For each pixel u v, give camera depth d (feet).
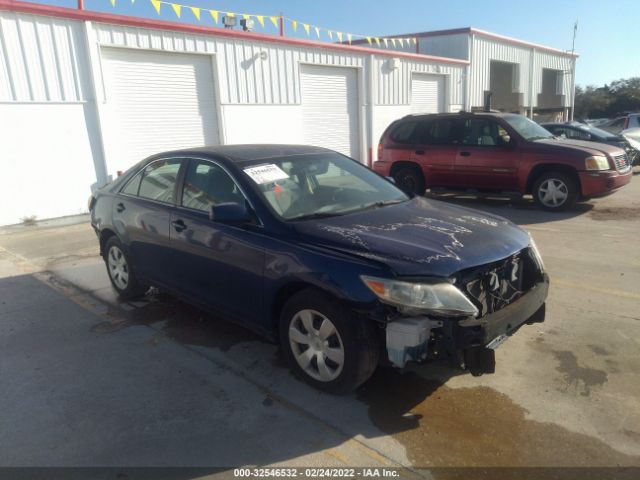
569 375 11.84
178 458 9.29
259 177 12.98
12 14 29.78
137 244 15.81
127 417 10.56
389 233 11.32
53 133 32.42
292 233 11.50
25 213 31.71
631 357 12.56
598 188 29.09
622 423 10.04
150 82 37.81
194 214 13.70
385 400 11.04
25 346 13.99
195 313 16.10
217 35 40.65
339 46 50.85
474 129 32.68
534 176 30.94
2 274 20.83
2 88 29.86
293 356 11.64
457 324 9.69
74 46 32.81
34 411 10.85
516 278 11.73
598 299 16.30
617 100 194.70
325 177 14.32
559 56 101.19
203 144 41.81
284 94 46.83
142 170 16.38
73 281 19.66
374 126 57.21
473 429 10.00
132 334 14.65
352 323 10.33
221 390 11.55
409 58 60.39
